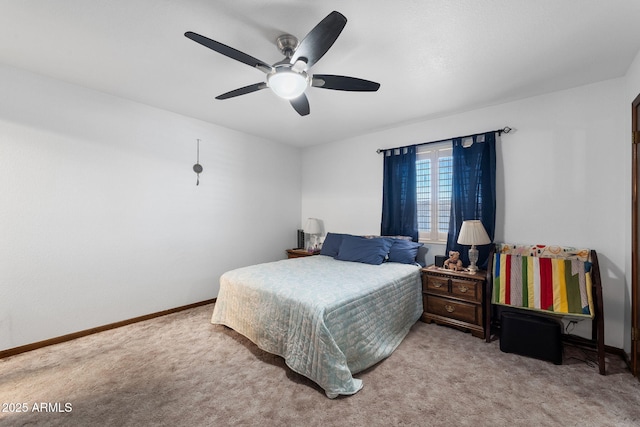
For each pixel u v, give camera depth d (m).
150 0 1.51
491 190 2.86
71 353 2.29
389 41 1.84
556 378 1.95
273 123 3.60
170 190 3.25
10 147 2.26
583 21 1.64
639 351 1.96
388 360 2.19
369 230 4.02
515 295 2.40
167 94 2.76
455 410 1.63
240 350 2.35
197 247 3.51
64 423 1.53
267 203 4.39
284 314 2.06
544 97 2.64
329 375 1.73
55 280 2.46
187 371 2.04
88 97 2.63
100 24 1.72
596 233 2.41
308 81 1.83
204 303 3.56
